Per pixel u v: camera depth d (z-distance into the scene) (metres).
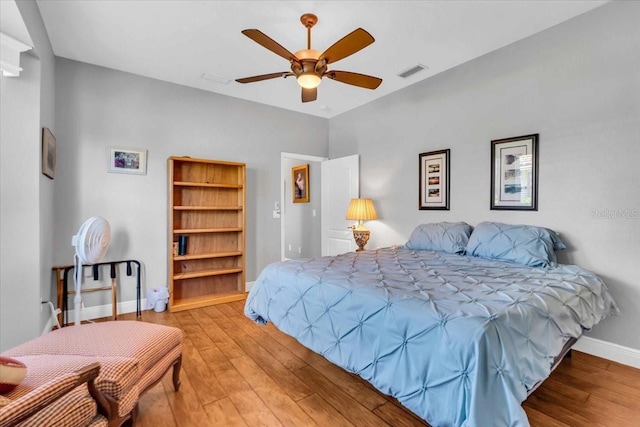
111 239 3.24
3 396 0.92
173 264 3.40
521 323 1.30
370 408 1.72
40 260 2.33
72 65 3.03
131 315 3.24
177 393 1.86
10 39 1.99
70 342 1.48
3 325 2.19
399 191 3.88
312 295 1.89
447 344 1.21
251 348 2.48
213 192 3.91
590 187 2.37
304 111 4.68
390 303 1.49
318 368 2.16
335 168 4.75
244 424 1.59
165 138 3.56
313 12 2.32
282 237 4.53
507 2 2.24
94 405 1.06
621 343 2.23
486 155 3.01
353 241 4.45
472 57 3.06
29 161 2.26
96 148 3.15
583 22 2.38
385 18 2.40
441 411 1.17
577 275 2.06
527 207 2.71
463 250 2.86
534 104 2.67
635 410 1.69
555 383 1.97
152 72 3.34
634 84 2.16
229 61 3.09
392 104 3.95
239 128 4.12
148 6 2.25
